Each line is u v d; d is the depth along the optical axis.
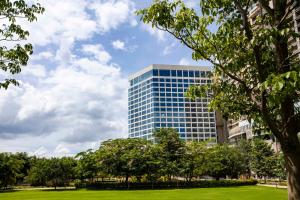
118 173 65.31
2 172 67.56
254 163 68.38
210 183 65.44
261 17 7.71
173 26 7.97
